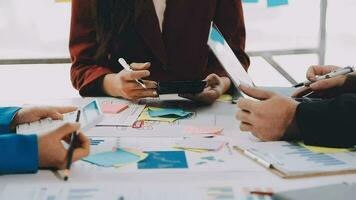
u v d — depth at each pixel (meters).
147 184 0.62
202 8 1.53
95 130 0.96
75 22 1.51
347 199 0.52
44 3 2.54
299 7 2.63
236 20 1.60
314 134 0.81
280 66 2.72
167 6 1.53
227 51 1.12
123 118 1.07
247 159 0.75
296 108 0.85
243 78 1.03
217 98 1.29
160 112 1.13
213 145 0.83
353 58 2.76
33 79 2.68
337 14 2.70
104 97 1.38
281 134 0.86
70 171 0.69
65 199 0.56
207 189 0.60
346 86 1.07
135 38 1.51
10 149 0.67
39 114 0.94
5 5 2.53
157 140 0.88
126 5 1.47
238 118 0.92
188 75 1.55
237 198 0.57
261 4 2.62
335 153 0.77
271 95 0.90
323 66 1.27
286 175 0.65
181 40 1.54
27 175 0.67
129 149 0.81
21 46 2.60
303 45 2.70
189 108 1.20
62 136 0.71
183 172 0.68
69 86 2.70
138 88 1.26
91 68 1.44
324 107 0.82
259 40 2.69
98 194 0.58
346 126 0.80
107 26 1.48
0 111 0.95
